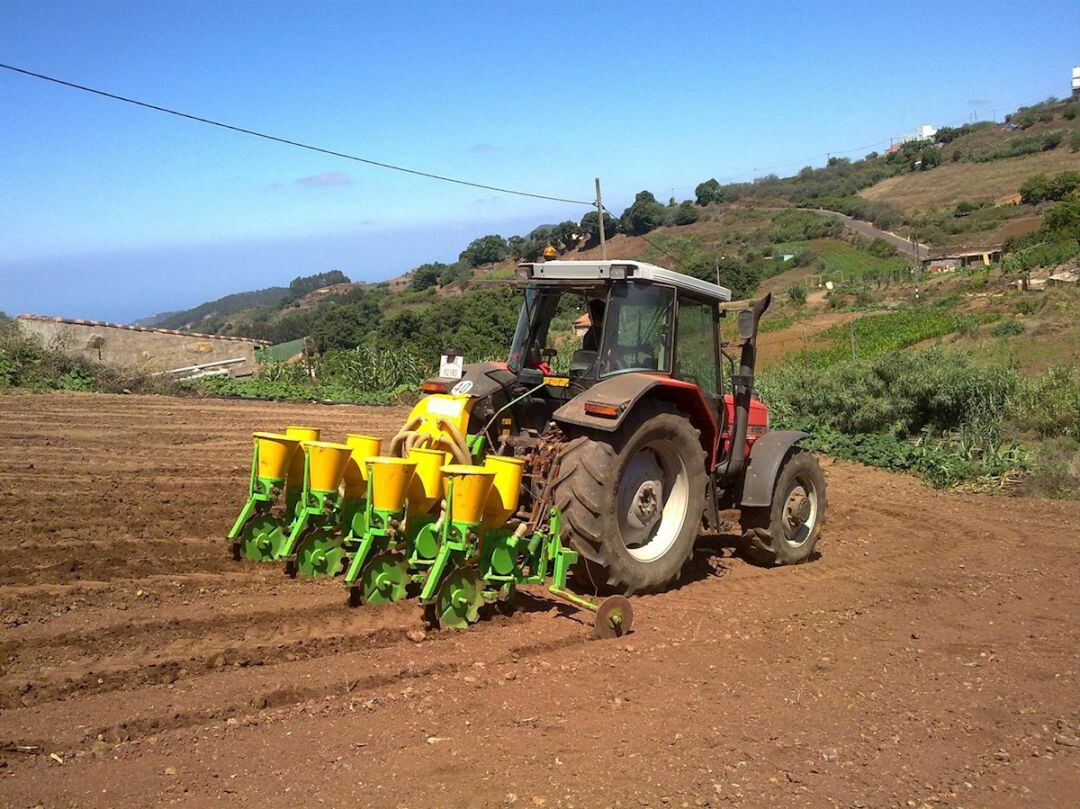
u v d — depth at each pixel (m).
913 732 3.84
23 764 3.21
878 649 5.07
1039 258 51.03
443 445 5.68
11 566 5.47
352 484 5.53
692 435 6.10
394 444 5.83
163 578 5.40
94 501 7.27
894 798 3.22
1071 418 15.59
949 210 109.31
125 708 3.68
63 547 5.88
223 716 3.68
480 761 3.35
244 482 8.46
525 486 5.89
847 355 34.69
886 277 69.25
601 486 5.44
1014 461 13.28
